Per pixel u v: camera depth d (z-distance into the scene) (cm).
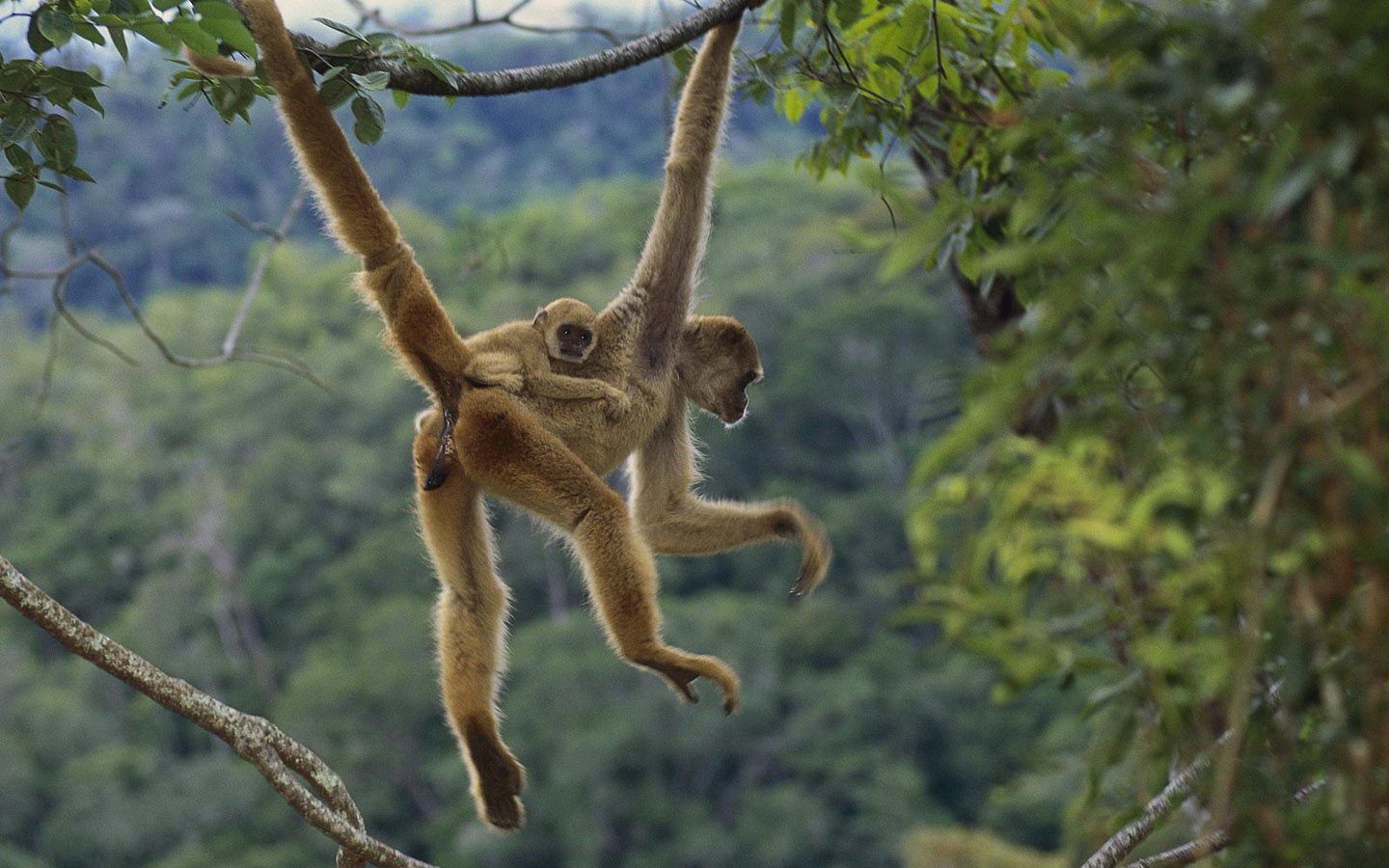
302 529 7550
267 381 8212
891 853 5406
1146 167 403
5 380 7731
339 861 630
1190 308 381
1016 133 399
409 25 943
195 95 709
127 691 6806
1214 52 366
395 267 739
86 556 7244
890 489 7269
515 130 11794
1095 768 522
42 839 5700
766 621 6619
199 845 5794
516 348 791
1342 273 343
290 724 6197
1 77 654
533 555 6994
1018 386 378
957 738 5909
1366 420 371
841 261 8562
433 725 6275
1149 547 406
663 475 887
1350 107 338
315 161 721
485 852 5747
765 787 5984
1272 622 396
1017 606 412
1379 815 390
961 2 830
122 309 9319
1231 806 436
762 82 835
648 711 5972
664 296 840
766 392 7875
